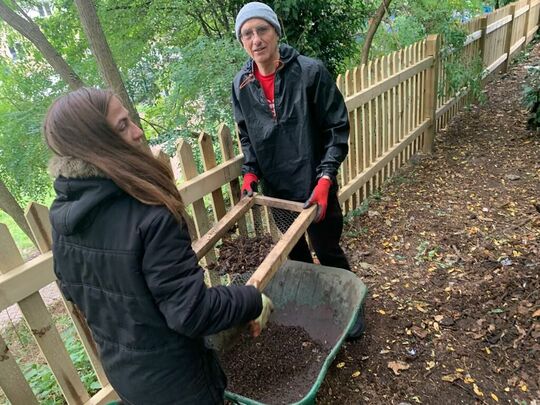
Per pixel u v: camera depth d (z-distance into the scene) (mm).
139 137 1177
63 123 1023
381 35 7086
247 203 2178
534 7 9641
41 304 1777
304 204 2061
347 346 2529
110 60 3570
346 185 3852
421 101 5020
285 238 1823
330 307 2289
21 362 3379
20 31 3928
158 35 6762
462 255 3246
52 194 6453
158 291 1060
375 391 2256
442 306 2764
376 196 4305
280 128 2133
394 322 2680
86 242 1106
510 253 3184
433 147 5340
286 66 2023
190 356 1265
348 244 3547
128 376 1273
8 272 1646
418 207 4023
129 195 1066
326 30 6148
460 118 6219
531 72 6039
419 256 3301
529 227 3475
